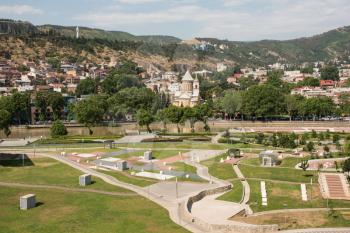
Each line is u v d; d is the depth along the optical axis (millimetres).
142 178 138125
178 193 119312
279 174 138625
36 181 134125
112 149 194875
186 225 93000
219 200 114312
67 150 193250
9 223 93688
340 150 181750
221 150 188625
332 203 110000
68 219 96438
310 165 149500
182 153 182250
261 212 104812
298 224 94562
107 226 92062
